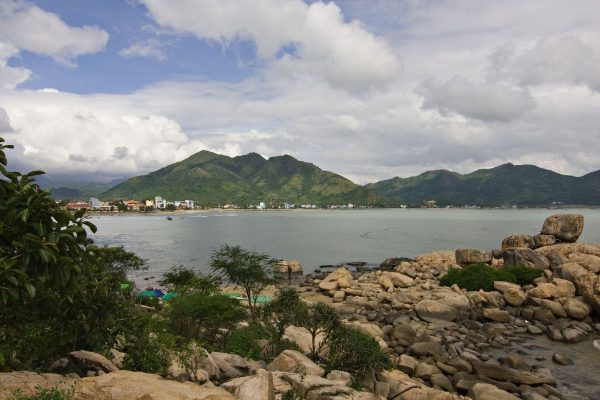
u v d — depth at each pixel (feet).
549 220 191.93
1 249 28.40
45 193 30.17
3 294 27.37
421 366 78.28
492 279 149.28
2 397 28.07
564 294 129.49
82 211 32.76
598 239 385.70
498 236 472.44
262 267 107.76
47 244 28.48
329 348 71.15
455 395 63.62
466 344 99.30
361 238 470.39
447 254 215.51
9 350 33.71
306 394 46.37
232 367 54.08
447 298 128.67
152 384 32.86
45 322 42.11
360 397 46.55
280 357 61.36
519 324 115.65
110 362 42.60
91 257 34.24
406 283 167.43
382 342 89.92
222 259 109.70
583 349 96.53
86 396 30.19
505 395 65.00
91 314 44.01
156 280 215.31
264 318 82.02
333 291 168.76
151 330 54.65
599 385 76.43
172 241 442.50
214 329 85.92
